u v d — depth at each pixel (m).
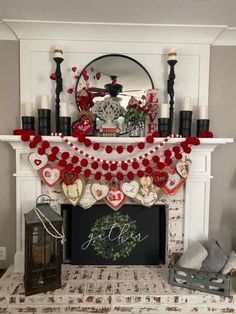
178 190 2.16
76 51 2.17
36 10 1.87
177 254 2.14
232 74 2.24
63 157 2.07
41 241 1.83
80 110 2.16
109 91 2.18
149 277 2.03
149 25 2.06
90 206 2.11
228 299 1.80
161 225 2.29
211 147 2.13
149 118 2.19
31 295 1.79
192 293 1.82
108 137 2.03
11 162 2.22
